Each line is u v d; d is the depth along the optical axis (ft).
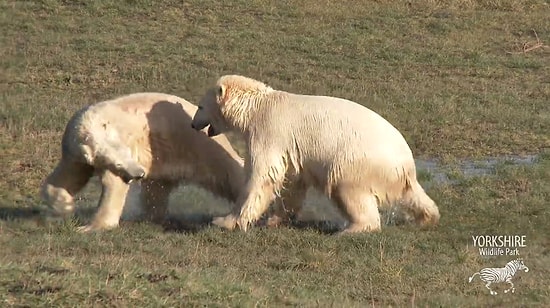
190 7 283.79
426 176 155.74
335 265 109.40
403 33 272.92
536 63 252.42
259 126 125.49
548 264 113.29
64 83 222.07
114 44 249.55
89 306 81.35
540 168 158.51
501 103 214.48
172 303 84.12
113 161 120.26
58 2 279.08
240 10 284.61
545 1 304.09
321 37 264.31
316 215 133.69
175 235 120.16
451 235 123.95
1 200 136.98
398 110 204.03
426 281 104.94
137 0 282.36
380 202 125.49
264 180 124.26
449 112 201.98
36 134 174.40
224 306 85.30
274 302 90.68
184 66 237.04
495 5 300.40
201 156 128.77
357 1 296.30
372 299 96.22
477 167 165.89
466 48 262.47
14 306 79.97
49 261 93.61
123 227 122.52
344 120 124.36
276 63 242.37
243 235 120.26
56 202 126.00
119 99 126.41
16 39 250.57
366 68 242.17
